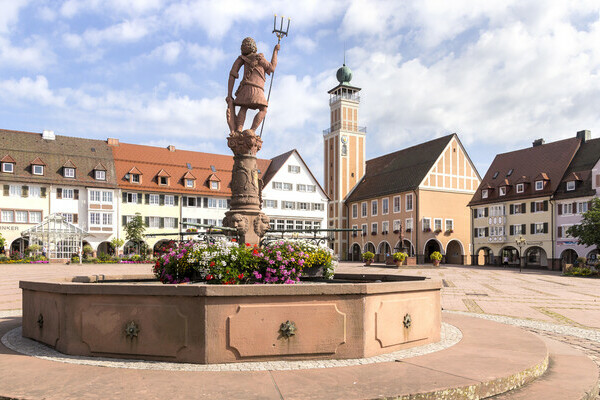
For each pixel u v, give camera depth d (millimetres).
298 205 66625
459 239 65750
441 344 7582
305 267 9078
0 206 52500
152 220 60781
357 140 79875
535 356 6672
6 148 54875
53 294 7156
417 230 63156
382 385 5238
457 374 5695
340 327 6477
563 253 52156
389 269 44531
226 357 6164
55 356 6656
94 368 5945
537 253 57219
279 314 6316
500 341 7797
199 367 5988
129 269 37812
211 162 67688
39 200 54562
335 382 5359
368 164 82812
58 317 6996
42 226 49969
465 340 7883
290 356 6344
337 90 81438
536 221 54219
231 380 5422
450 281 28188
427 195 64062
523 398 5430
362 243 74250
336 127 80250
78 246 52062
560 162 54312
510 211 57719
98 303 6609
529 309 14648
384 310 6875
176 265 8820
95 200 57062
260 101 12633
